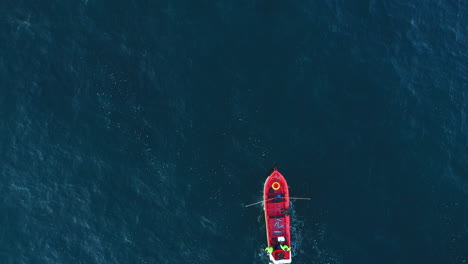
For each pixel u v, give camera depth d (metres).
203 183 69.75
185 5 77.88
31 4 76.81
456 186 71.75
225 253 67.44
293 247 68.00
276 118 72.94
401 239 68.75
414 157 72.81
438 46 79.94
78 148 70.94
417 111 75.31
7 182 69.69
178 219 68.50
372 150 72.75
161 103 72.88
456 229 69.50
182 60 75.00
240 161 70.62
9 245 67.06
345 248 68.19
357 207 69.88
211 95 73.44
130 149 70.94
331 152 72.06
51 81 73.44
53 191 69.44
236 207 68.94
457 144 74.31
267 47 76.31
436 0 83.12
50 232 67.88
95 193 69.38
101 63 74.12
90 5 77.12
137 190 69.50
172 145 71.06
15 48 74.81
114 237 67.75
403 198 70.69
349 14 79.81
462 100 76.94
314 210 69.31
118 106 72.44
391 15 80.75
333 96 74.94
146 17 76.94
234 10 77.94
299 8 78.81
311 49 76.81
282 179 68.38
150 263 66.69
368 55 77.69
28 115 72.00
